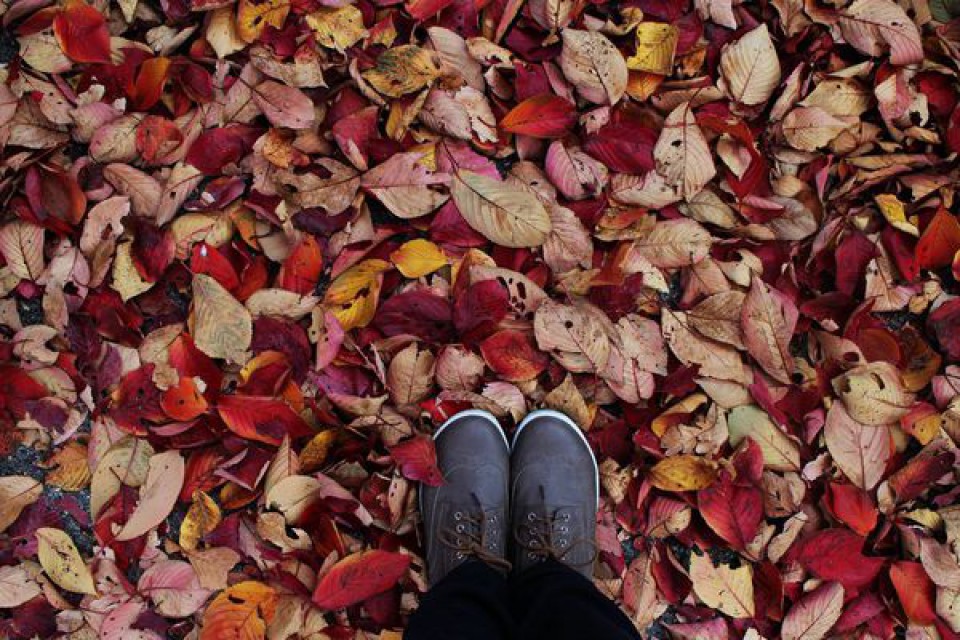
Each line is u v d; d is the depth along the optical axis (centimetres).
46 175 121
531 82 126
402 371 123
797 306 130
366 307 123
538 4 125
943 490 132
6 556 123
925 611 126
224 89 123
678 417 127
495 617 109
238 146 124
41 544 121
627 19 128
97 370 122
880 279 129
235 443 124
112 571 123
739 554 130
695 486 125
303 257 122
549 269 127
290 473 121
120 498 122
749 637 127
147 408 122
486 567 120
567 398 127
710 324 127
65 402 122
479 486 127
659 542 130
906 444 132
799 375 130
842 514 127
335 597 119
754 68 126
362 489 123
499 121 127
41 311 126
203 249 121
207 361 122
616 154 126
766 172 130
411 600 126
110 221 119
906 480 129
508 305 125
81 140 123
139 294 124
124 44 122
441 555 126
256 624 121
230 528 124
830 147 131
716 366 126
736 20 131
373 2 126
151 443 123
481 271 123
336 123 123
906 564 127
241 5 121
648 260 127
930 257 130
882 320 134
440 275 128
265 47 123
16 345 121
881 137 133
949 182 130
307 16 123
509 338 125
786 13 129
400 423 124
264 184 123
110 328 122
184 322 126
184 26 124
